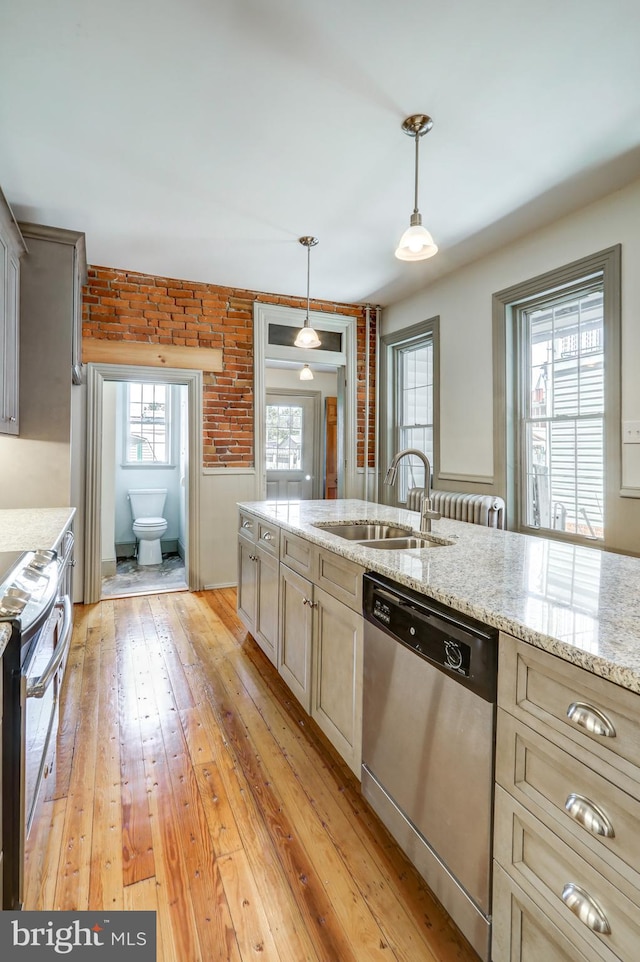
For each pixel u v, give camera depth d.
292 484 6.37
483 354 3.60
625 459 2.63
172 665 2.79
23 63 1.77
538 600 1.17
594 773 0.85
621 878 0.80
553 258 3.03
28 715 1.13
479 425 3.65
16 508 2.78
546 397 3.27
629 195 2.60
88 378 3.76
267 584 2.64
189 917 1.30
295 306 4.53
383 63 1.79
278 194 2.71
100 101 1.97
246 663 2.83
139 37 1.67
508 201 2.78
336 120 2.10
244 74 1.84
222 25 1.62
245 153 2.33
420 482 4.54
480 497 3.42
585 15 1.59
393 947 1.23
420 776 1.33
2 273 2.24
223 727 2.20
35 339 2.79
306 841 1.57
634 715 0.79
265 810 1.70
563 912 0.90
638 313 2.56
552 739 0.93
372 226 3.09
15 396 2.57
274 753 2.02
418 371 4.59
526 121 2.11
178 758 1.97
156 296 3.97
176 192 2.68
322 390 6.45
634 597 1.21
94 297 3.77
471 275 3.70
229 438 4.29
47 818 1.60
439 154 2.34
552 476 3.23
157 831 1.59
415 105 2.01
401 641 1.41
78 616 3.56
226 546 4.32
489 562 1.59
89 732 2.14
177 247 3.42
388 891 1.39
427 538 2.13
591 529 2.99
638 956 0.77
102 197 2.73
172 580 4.64
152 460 5.87
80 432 3.75
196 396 4.14
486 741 1.09
